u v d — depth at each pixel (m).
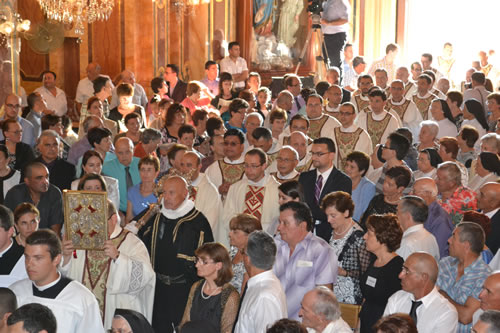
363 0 17.67
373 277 4.60
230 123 8.95
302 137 7.14
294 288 4.77
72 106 14.09
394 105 10.54
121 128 9.27
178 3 14.35
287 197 5.50
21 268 4.65
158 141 7.50
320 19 13.01
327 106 9.71
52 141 6.81
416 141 10.49
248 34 15.88
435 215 5.69
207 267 4.38
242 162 7.00
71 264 4.91
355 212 6.46
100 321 4.28
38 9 13.59
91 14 11.93
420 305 4.11
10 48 9.95
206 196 6.31
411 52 18.41
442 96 11.65
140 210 6.38
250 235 4.19
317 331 3.75
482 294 3.93
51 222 6.03
